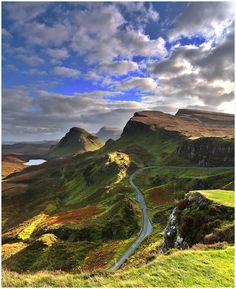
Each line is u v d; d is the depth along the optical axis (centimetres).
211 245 2803
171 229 4591
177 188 14088
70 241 9825
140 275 2159
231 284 2022
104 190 17188
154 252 5100
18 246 11088
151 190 14388
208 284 2014
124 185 16838
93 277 2188
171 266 2264
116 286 1983
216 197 4369
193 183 13938
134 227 9744
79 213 13325
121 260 6388
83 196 18912
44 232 11275
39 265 8119
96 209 13388
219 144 18950
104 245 8744
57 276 2269
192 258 2412
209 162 18775
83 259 7875
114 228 9944
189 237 3991
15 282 2108
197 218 4100
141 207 12006
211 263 2325
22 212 19425
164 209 10656
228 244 2834
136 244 7619
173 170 18838
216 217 3853
